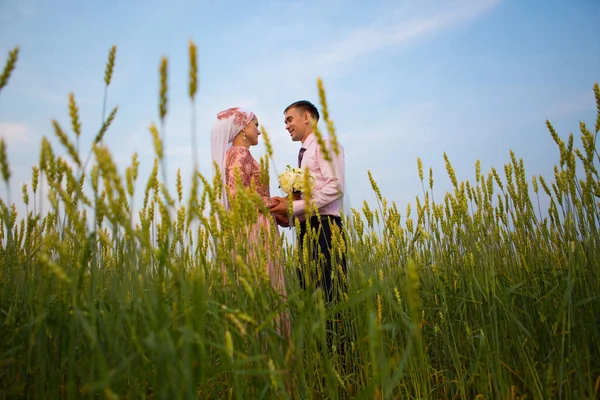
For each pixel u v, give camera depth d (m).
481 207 2.45
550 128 2.04
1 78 1.22
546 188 2.31
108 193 1.18
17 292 1.57
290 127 3.86
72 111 1.30
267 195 3.15
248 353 1.53
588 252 1.97
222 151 3.28
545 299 2.02
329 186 3.23
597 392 1.73
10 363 1.51
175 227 1.80
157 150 1.18
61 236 1.57
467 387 2.04
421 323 2.28
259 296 1.56
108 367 1.46
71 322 1.35
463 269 2.39
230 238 1.63
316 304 1.68
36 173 1.75
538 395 1.79
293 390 1.79
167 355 1.02
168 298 1.70
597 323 1.92
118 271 1.78
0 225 1.88
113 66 1.41
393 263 2.38
